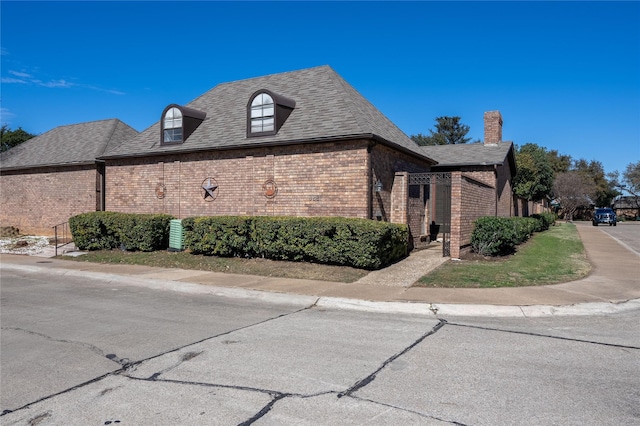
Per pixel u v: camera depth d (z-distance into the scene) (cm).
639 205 7538
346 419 380
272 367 509
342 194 1388
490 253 1383
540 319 730
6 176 2359
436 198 2200
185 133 1747
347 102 1532
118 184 1911
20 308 838
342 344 595
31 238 2073
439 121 6944
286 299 889
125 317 762
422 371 492
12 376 491
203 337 636
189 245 1433
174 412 396
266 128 1554
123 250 1592
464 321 718
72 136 2405
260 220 1288
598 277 1059
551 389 441
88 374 495
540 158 3444
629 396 424
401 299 840
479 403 409
